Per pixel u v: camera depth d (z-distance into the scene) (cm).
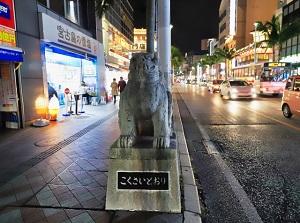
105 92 1565
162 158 290
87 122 866
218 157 519
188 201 316
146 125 331
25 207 303
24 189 350
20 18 754
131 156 292
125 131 306
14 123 762
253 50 4150
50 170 421
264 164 472
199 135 714
